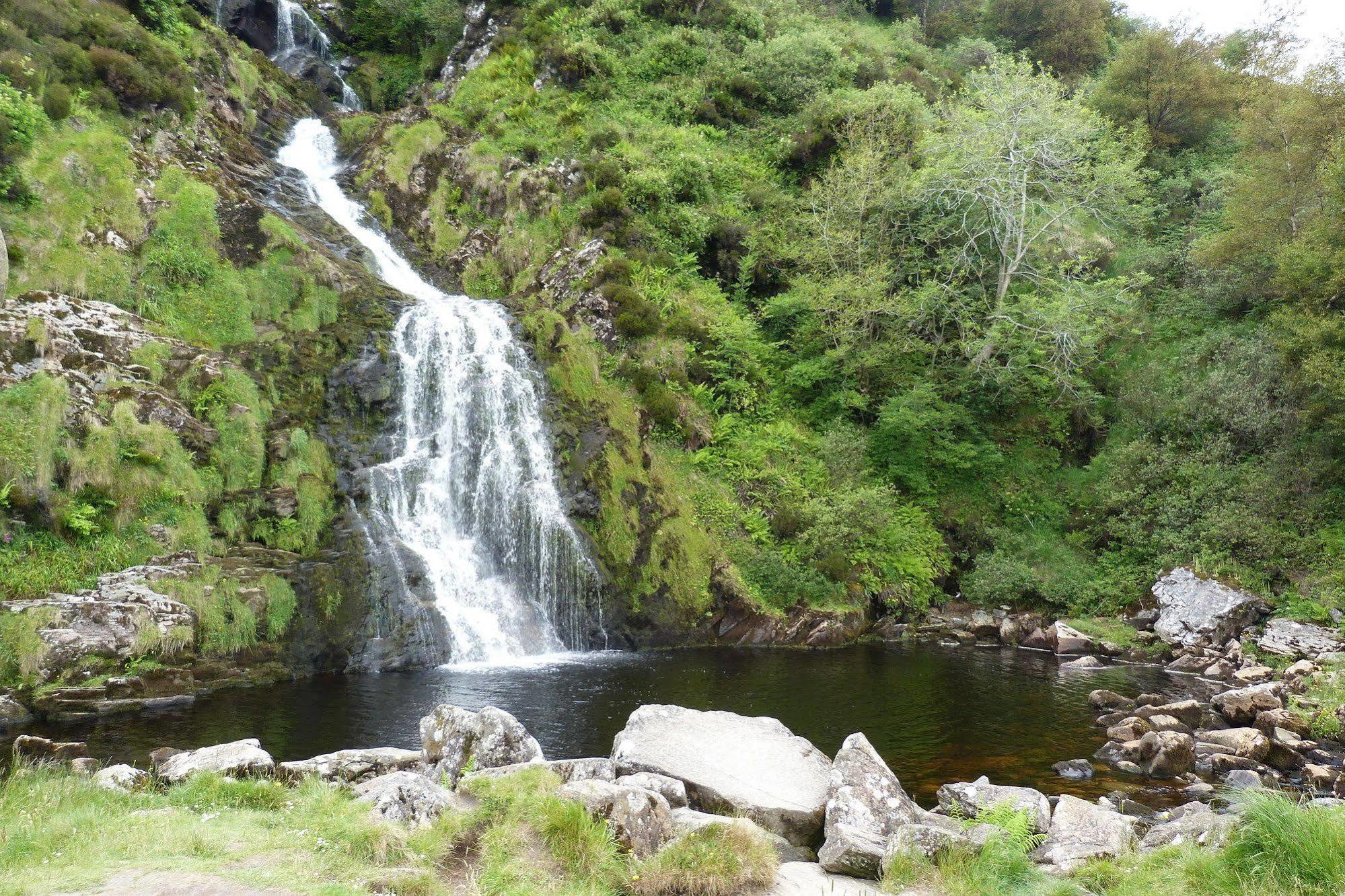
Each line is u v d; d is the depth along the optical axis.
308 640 17.09
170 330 21.41
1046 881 6.78
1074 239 33.31
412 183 34.06
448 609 19.28
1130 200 35.91
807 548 23.28
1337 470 22.78
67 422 16.56
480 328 25.33
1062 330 26.59
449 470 22.38
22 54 23.98
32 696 13.16
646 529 22.59
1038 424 29.67
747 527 23.64
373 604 18.33
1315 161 27.86
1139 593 23.45
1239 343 27.44
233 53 37.41
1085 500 27.14
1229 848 6.29
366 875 5.61
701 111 39.25
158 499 17.25
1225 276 30.73
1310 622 19.95
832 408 28.59
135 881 5.36
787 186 36.84
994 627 23.12
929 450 27.48
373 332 23.86
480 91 39.88
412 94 47.12
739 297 31.48
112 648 14.28
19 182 21.14
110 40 28.05
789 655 20.41
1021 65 30.38
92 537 16.03
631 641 21.08
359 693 15.15
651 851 6.68
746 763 9.74
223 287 23.12
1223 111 41.78
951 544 26.28
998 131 29.36
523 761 8.91
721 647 21.45
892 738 13.05
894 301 28.05
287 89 41.25
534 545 21.42
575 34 41.75
